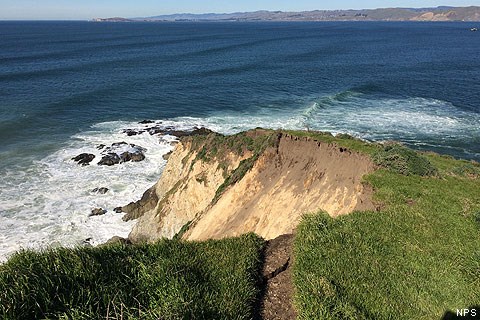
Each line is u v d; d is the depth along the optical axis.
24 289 7.36
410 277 11.05
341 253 11.89
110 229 35.94
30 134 56.47
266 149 28.73
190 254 11.16
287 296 10.30
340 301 9.45
